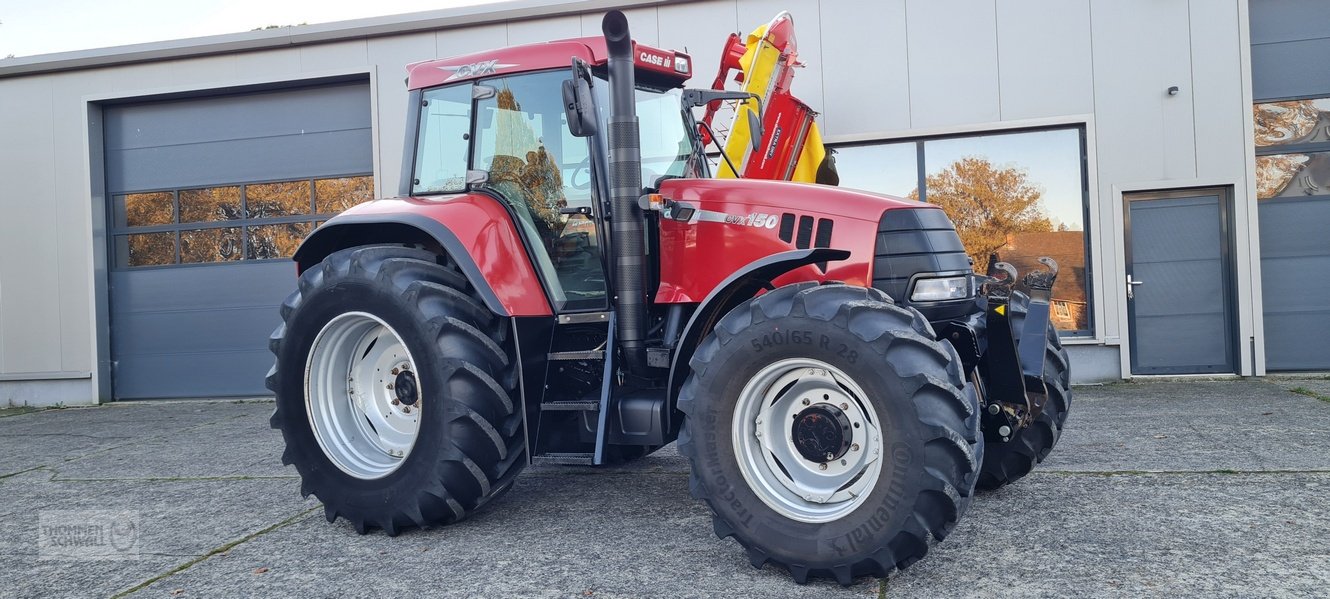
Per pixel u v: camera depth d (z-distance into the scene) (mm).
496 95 3855
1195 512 3367
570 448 3568
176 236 9641
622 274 3402
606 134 3691
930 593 2590
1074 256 8039
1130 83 7824
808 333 2734
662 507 3750
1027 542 3053
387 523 3396
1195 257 7906
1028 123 7965
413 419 3566
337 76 9102
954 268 3293
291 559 3191
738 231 3404
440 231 3508
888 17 8156
